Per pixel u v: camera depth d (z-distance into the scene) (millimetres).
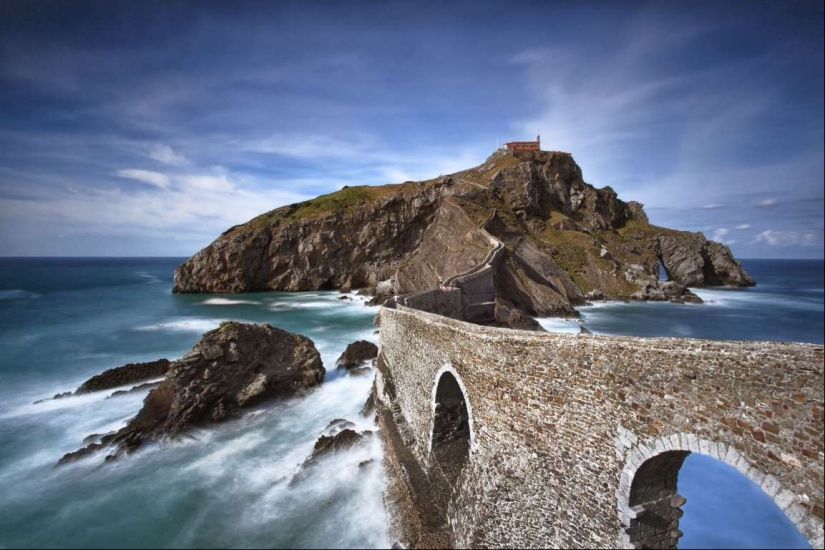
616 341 9727
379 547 14414
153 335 43375
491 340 12977
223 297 75062
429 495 15227
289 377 26797
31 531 15625
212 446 21016
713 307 60625
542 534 10859
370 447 20156
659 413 8719
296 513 16266
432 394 16906
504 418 12445
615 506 9562
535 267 61531
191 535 15336
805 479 6684
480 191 80312
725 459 7641
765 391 7254
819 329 47625
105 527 15797
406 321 20719
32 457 20234
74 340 41031
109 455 20094
